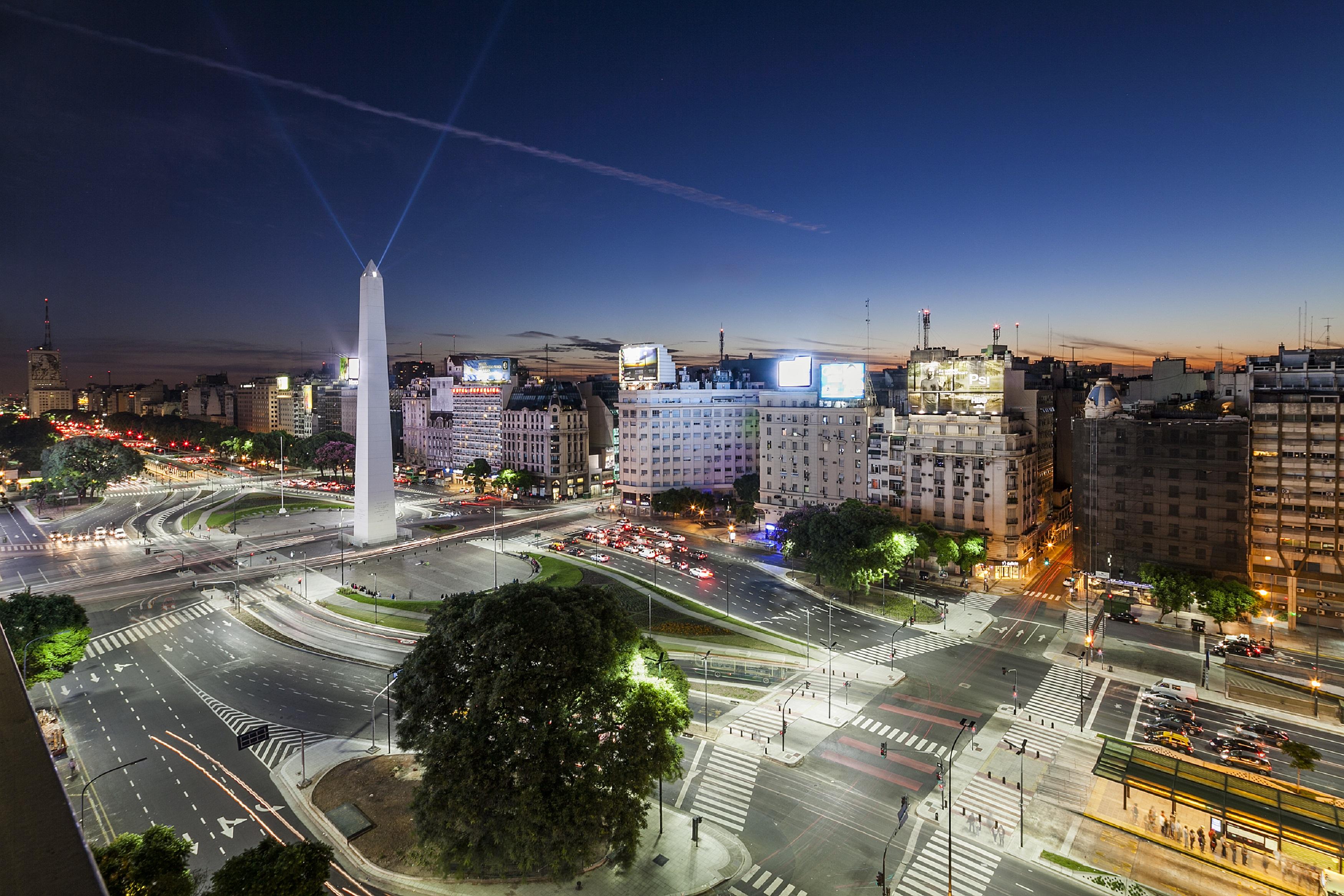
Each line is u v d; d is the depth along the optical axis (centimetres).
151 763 7106
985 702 8512
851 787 6744
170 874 4438
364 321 16150
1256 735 7606
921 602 12381
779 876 5559
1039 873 5622
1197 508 11794
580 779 5297
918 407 15525
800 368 17700
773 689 8906
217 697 8650
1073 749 7444
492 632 5469
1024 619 11481
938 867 5669
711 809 6406
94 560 15425
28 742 849
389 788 6594
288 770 6944
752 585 13500
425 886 5381
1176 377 16675
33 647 8131
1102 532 12762
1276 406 11269
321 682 9138
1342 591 10806
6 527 19275
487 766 5128
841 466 16450
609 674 5694
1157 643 10438
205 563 15112
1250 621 11256
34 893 507
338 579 13825
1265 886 5459
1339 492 10925
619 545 16662
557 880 5447
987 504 14038
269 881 4366
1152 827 6147
